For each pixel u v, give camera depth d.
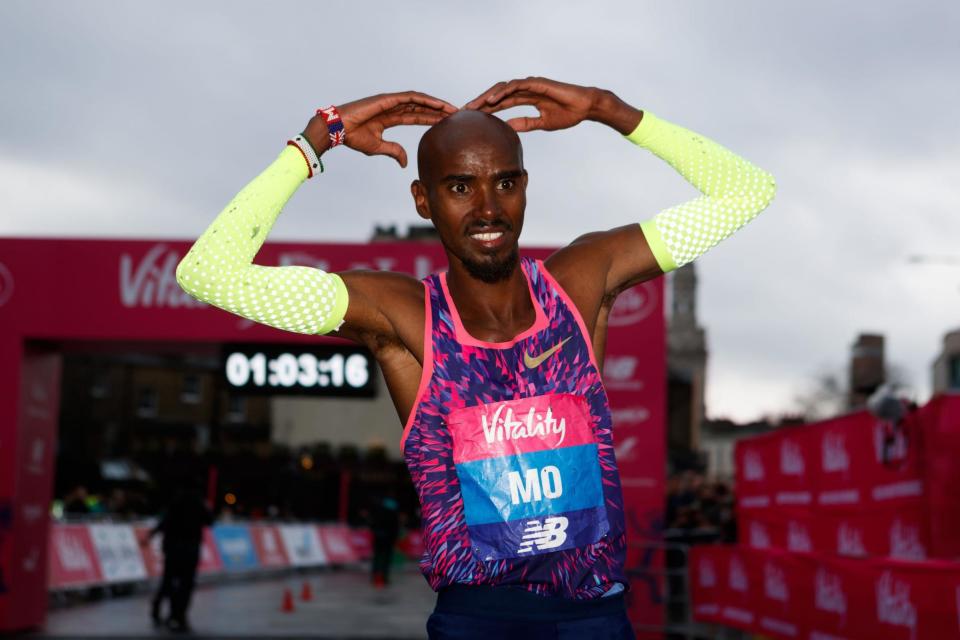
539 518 2.18
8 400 11.52
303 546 26.55
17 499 11.48
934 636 4.82
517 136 2.20
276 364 11.59
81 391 44.94
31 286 11.67
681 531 12.48
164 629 11.72
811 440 7.91
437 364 2.20
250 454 43.53
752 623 8.12
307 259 11.65
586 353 2.25
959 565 4.61
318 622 12.86
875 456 6.70
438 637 2.20
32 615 11.80
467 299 2.22
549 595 2.19
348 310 2.23
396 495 43.72
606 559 2.22
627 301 12.04
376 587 20.22
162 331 11.62
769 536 8.92
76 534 15.52
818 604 6.52
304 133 2.29
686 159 2.45
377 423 46.56
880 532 6.66
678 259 2.40
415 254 11.70
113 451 45.34
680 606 11.63
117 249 11.70
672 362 74.88
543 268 2.29
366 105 2.32
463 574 2.17
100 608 14.25
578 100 2.41
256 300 2.16
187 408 47.25
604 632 2.20
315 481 43.62
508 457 2.19
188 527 11.97
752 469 9.38
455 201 2.14
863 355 30.19
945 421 5.82
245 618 13.20
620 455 11.85
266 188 2.23
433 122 2.43
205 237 2.16
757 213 2.46
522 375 2.21
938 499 5.83
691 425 58.88
